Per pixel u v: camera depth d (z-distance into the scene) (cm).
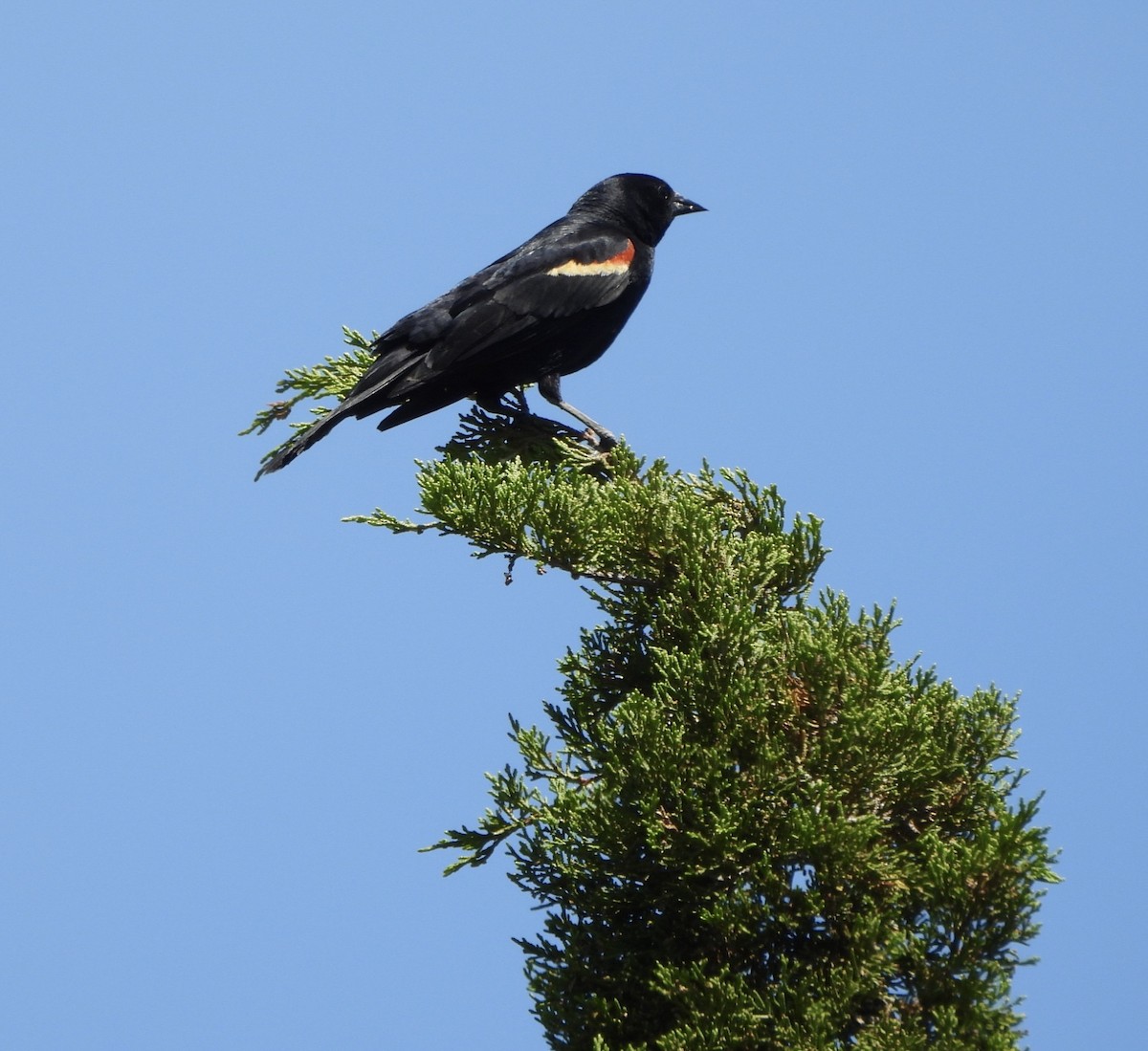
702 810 899
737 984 864
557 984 925
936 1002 851
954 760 946
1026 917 848
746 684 931
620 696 1050
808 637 943
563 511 1030
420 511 1058
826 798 902
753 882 895
